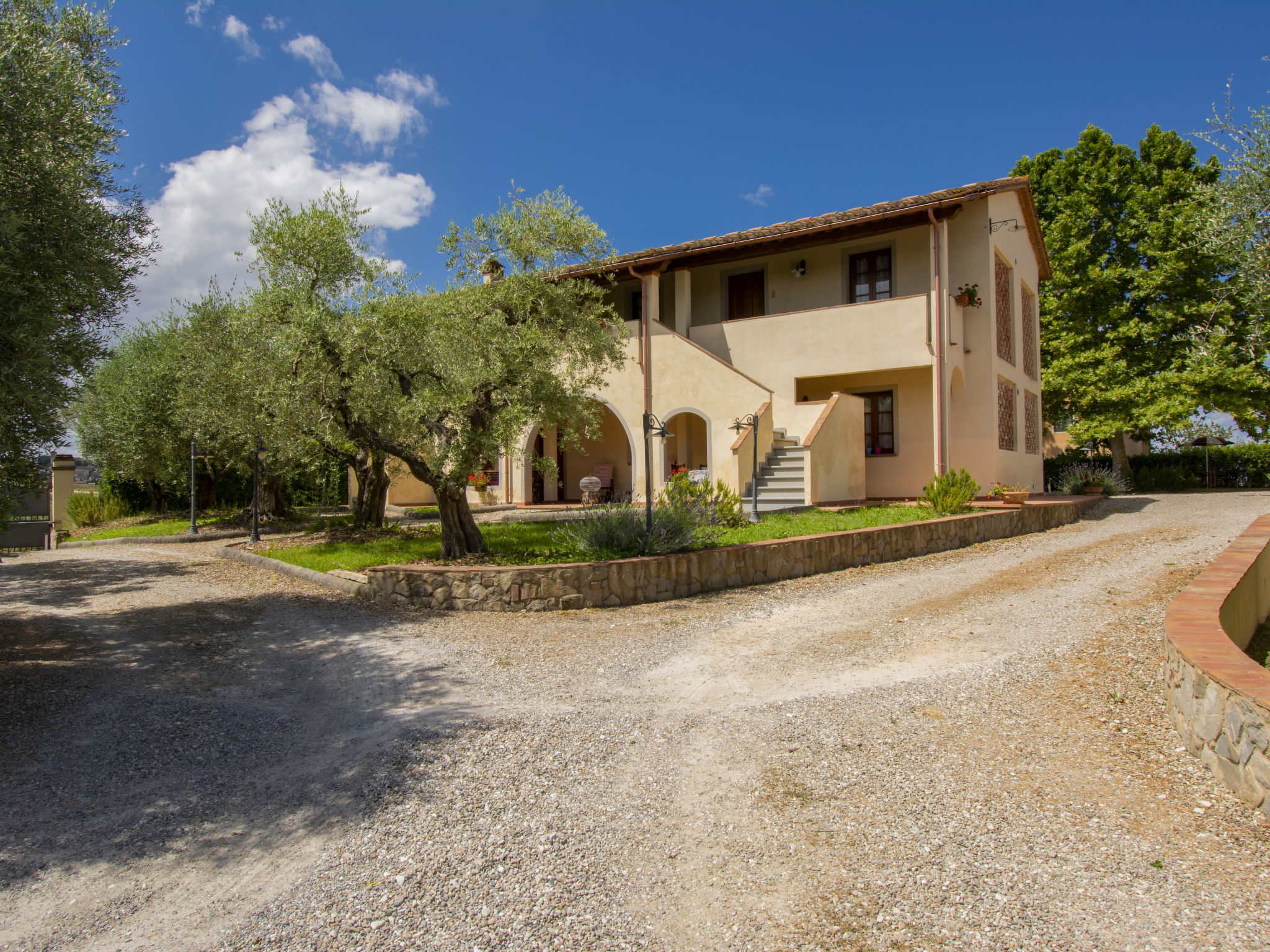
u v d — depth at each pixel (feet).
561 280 36.37
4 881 9.77
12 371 16.29
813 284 56.90
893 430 54.95
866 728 13.71
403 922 8.51
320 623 25.36
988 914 8.05
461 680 18.31
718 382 50.78
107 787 12.72
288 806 11.82
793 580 30.37
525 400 32.40
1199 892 8.28
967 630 20.40
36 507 61.11
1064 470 80.12
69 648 22.44
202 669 20.11
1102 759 11.95
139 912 8.96
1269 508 47.55
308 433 33.53
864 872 9.02
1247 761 10.25
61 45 19.63
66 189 18.29
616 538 29.19
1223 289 25.49
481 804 11.43
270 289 35.73
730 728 14.06
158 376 55.52
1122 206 77.87
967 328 51.67
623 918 8.36
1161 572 26.71
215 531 53.01
